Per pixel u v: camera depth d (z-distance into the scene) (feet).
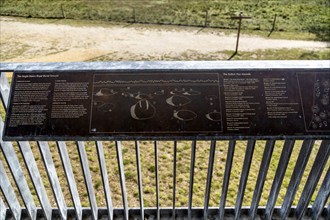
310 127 8.95
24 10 60.23
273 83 9.18
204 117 9.00
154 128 8.93
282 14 63.62
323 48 49.06
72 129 8.91
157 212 12.60
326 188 11.53
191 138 8.87
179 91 9.16
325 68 9.20
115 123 8.96
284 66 9.28
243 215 13.17
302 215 12.48
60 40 48.88
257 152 21.56
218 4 68.74
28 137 8.81
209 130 8.91
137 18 58.08
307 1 72.59
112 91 9.17
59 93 9.14
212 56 45.50
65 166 10.83
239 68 9.25
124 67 9.32
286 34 53.83
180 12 62.69
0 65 9.31
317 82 9.19
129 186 17.65
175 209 13.14
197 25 55.72
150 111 9.04
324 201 11.80
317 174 10.73
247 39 51.24
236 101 9.10
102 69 9.27
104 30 52.65
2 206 12.57
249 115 9.02
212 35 52.19
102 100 9.11
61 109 9.03
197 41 50.01
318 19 61.67
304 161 10.35
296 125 8.96
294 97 9.11
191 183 11.46
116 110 9.04
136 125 8.94
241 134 8.89
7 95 9.78
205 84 9.21
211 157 10.39
